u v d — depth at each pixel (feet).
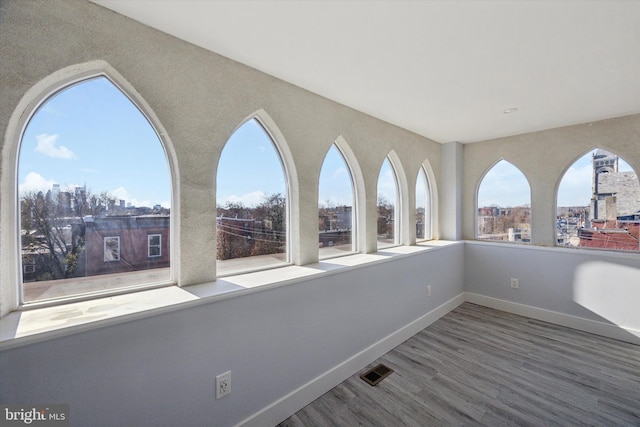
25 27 3.94
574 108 9.05
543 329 10.42
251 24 4.96
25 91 3.96
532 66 6.42
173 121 5.34
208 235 5.84
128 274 5.23
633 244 9.76
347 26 5.01
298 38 5.38
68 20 4.25
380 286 8.73
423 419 5.99
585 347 9.03
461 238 13.75
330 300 7.20
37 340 3.50
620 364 8.04
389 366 8.07
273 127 7.18
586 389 6.94
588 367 7.89
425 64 6.35
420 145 12.34
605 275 9.82
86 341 3.87
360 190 9.81
